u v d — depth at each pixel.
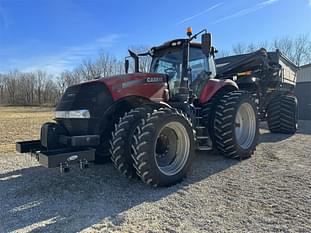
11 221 2.89
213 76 5.68
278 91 8.82
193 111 4.83
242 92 5.40
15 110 36.12
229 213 2.96
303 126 11.55
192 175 4.30
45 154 3.37
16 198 3.52
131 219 2.87
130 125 3.80
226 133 4.98
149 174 3.62
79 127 3.97
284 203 3.20
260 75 7.57
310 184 3.83
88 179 4.20
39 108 42.22
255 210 3.02
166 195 3.51
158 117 3.76
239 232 2.57
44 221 2.88
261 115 8.23
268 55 7.96
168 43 5.17
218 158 5.32
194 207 3.13
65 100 4.16
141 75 4.24
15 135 9.84
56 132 4.04
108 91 3.91
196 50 5.30
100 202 3.33
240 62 7.31
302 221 2.75
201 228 2.66
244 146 5.34
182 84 4.77
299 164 4.88
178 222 2.79
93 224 2.78
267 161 5.12
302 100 15.77
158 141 3.96
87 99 3.89
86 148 3.68
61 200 3.42
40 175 4.48
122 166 3.77
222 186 3.80
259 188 3.70
